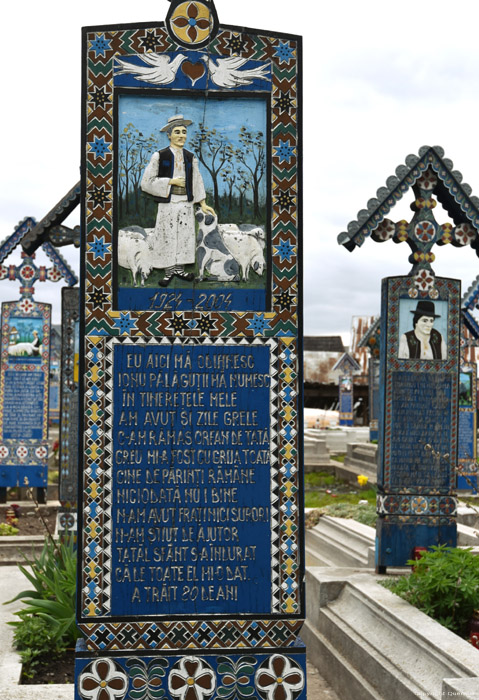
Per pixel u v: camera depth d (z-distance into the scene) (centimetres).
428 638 534
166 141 437
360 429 2719
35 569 670
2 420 1280
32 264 1290
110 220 431
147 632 421
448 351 796
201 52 439
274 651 427
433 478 783
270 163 441
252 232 439
